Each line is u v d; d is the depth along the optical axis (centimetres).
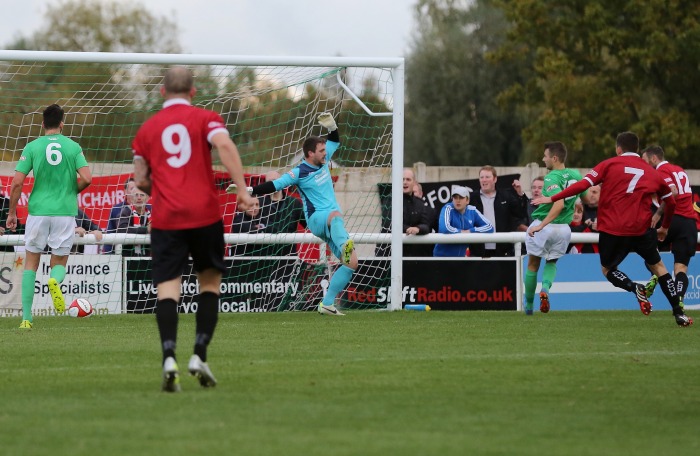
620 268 3181
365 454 992
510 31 7425
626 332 2267
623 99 7188
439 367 1642
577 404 1301
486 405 1286
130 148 3325
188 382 1474
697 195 3862
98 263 2991
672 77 7162
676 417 1217
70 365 1670
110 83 3303
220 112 3341
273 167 3412
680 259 2791
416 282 3075
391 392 1383
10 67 3300
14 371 1594
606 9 7125
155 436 1073
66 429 1109
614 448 1043
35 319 2712
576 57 7319
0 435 1077
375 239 3036
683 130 6800
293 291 3053
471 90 9294
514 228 3297
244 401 1300
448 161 9288
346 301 3067
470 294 3092
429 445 1041
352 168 3284
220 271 1420
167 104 1412
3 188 3297
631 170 2475
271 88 3159
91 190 3306
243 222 3036
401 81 2983
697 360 1747
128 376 1534
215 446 1022
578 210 3381
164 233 1380
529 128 7400
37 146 2394
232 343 2022
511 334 2212
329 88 3200
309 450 1007
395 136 2977
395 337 2145
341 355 1814
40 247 2427
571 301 3155
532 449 1031
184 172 1384
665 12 6981
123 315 2870
